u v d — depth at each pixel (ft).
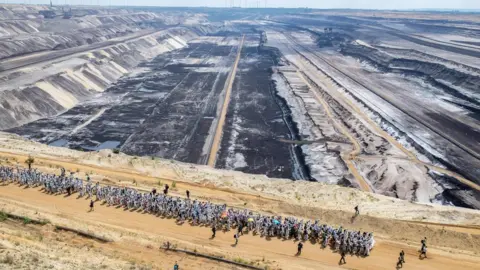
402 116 291.99
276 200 138.72
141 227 114.01
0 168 138.82
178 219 120.47
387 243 112.37
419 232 117.80
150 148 238.07
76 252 90.07
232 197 139.74
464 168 211.61
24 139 219.61
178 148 239.09
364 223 123.13
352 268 100.37
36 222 105.19
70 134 257.55
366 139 249.34
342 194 149.07
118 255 93.91
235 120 291.79
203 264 95.81
